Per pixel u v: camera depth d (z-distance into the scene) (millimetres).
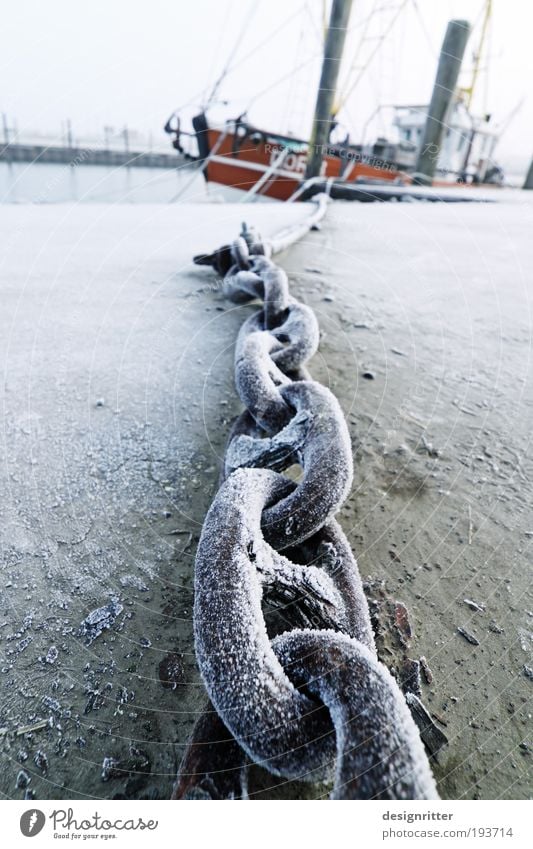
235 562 913
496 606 1139
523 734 911
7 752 882
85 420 1776
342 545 1109
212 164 6871
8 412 1812
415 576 1206
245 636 803
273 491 1130
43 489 1470
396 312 2773
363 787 645
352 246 4168
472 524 1360
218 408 1872
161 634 1080
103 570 1225
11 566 1229
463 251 4230
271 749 712
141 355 2248
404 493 1468
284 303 2082
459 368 2182
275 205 6496
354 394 1954
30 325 2516
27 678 992
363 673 747
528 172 10773
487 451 1650
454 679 990
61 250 3906
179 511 1403
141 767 864
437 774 854
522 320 2734
